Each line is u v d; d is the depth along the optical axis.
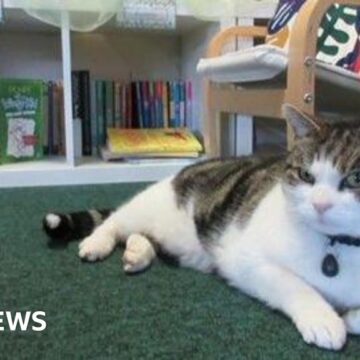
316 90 1.35
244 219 0.94
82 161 2.07
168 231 1.11
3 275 1.00
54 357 0.71
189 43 2.38
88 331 0.78
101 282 0.97
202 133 2.14
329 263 0.78
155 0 1.94
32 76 2.41
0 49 2.36
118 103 2.26
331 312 0.76
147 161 2.04
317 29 1.22
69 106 1.94
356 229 0.75
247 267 0.88
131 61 2.51
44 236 1.25
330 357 0.71
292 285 0.81
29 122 2.08
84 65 2.46
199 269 1.05
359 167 0.74
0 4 1.82
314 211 0.75
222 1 1.97
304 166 0.80
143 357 0.71
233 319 0.82
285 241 0.83
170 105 2.33
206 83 1.90
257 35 1.86
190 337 0.76
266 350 0.73
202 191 1.09
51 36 2.40
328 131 0.80
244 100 1.60
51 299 0.89
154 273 1.02
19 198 1.68
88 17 1.91
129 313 0.84
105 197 1.70
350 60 1.47
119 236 1.16
